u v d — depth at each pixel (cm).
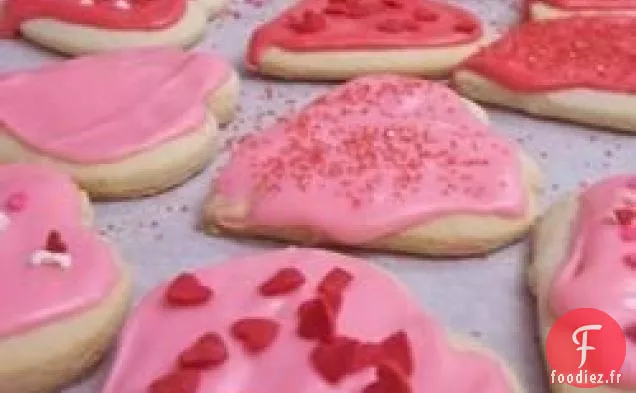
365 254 19
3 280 17
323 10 26
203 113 22
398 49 24
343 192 19
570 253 18
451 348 16
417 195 19
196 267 19
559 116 23
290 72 25
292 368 15
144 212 20
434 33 25
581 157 22
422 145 20
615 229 17
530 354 17
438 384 15
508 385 15
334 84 25
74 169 20
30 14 26
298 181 19
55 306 16
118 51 24
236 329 16
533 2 27
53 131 21
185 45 26
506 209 19
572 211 19
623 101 22
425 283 18
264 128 23
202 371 15
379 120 22
